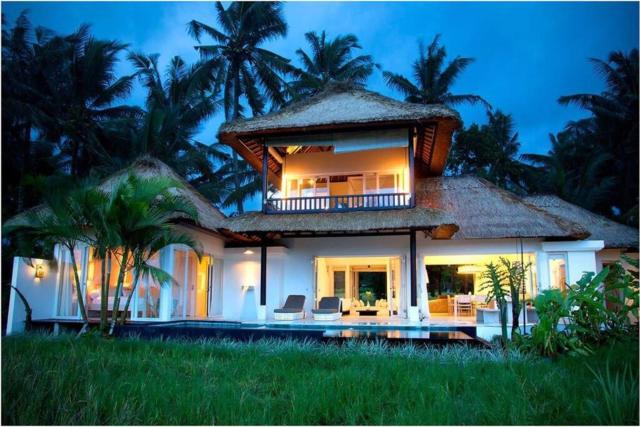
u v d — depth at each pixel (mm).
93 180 11070
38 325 12492
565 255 13578
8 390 4469
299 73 27359
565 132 35250
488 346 8414
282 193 15906
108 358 6539
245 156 16031
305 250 15477
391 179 15305
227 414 4328
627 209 26516
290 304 14289
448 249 14492
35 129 23922
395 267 15719
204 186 26250
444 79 30031
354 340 8805
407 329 11570
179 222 13156
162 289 12922
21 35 24062
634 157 26422
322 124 13430
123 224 10250
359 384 5180
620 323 8531
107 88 26469
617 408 3953
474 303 16234
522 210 14586
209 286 15414
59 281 13734
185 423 4176
